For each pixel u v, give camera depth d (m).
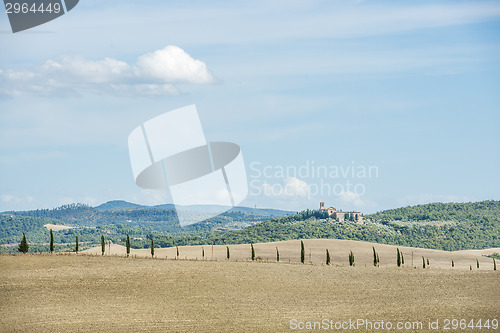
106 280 96.81
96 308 79.12
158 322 72.31
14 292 86.69
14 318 72.62
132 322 72.06
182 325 71.06
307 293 93.25
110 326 69.94
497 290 96.06
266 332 68.25
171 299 85.94
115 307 80.06
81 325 70.12
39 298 83.69
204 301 85.12
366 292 95.00
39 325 69.62
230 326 70.81
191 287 94.38
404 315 76.44
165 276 101.62
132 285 94.06
